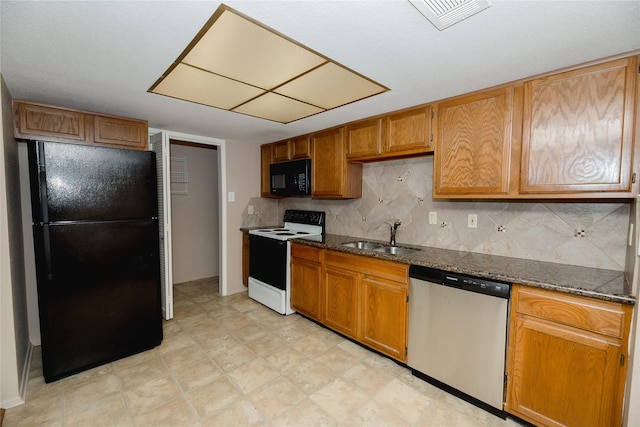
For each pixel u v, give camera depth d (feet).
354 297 8.18
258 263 11.57
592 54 4.85
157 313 8.15
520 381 5.36
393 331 7.26
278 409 5.83
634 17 3.82
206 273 15.25
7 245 5.81
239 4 3.69
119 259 7.41
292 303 10.40
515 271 5.67
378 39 4.50
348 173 9.66
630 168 4.78
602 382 4.55
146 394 6.25
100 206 7.07
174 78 5.92
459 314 6.01
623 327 4.35
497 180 6.21
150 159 7.88
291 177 11.38
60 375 6.70
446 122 6.98
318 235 11.10
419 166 8.66
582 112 5.18
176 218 14.06
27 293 8.12
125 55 4.99
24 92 6.49
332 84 6.25
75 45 4.64
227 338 8.74
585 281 4.99
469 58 5.06
